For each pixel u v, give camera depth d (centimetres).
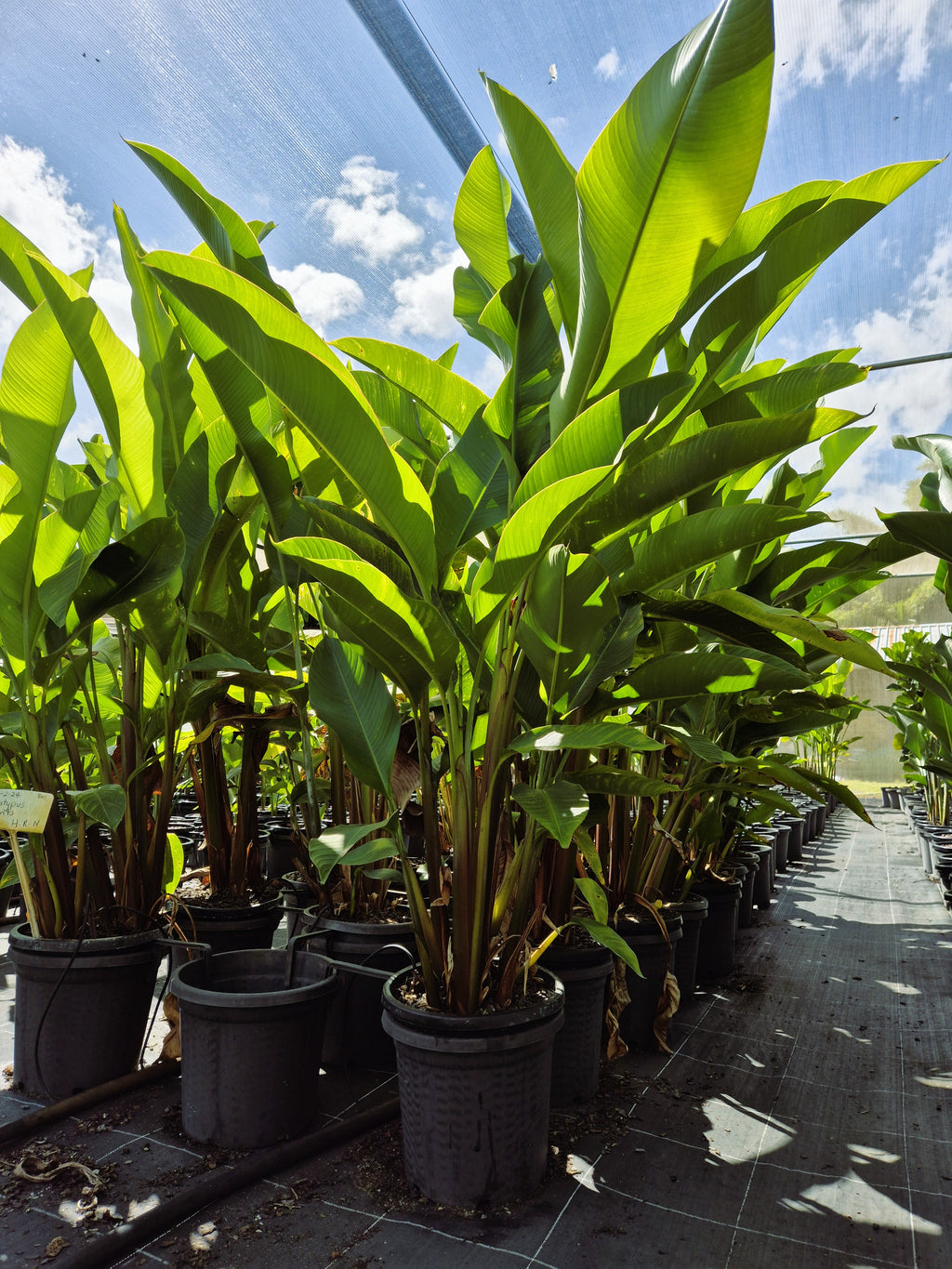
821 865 586
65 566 190
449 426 194
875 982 294
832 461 263
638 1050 226
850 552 232
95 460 254
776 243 148
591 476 124
